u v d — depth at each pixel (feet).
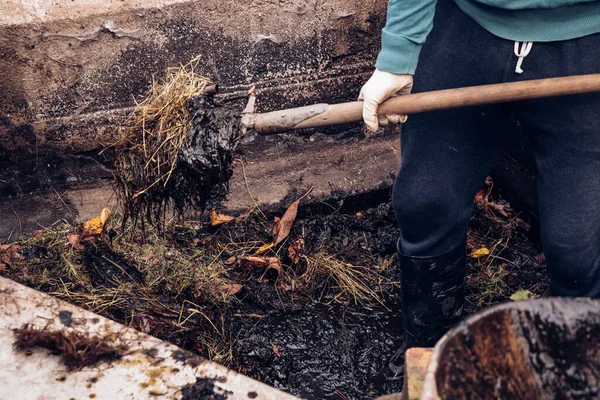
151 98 6.39
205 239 8.06
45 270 7.52
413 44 4.98
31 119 7.86
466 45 5.18
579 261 5.39
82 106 7.91
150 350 4.68
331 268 7.86
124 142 6.20
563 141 5.16
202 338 7.03
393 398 4.71
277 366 6.93
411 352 4.15
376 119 5.24
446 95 5.04
